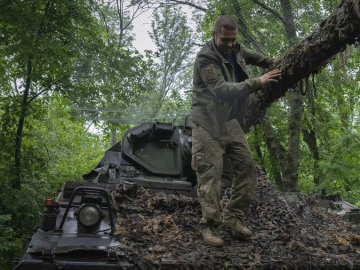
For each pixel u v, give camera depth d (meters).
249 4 10.08
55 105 14.80
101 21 11.20
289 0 9.69
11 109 10.94
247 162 5.16
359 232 5.85
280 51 10.05
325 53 4.86
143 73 11.48
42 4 10.30
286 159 11.41
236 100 5.19
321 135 14.40
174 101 12.23
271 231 5.41
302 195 6.70
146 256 4.39
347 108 13.48
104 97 11.57
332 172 13.05
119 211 5.41
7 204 10.22
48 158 12.62
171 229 5.17
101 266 4.18
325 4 9.85
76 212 4.85
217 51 5.09
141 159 6.76
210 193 4.95
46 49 9.66
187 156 6.75
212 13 10.94
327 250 5.04
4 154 11.00
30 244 4.41
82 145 20.92
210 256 4.48
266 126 11.73
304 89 5.98
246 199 5.15
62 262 4.17
